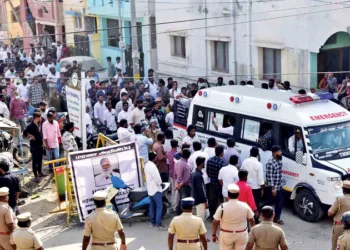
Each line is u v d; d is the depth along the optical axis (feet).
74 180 44.91
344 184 34.68
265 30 73.67
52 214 47.98
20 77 79.05
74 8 111.45
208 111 52.47
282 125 45.83
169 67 91.20
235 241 33.88
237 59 78.48
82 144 54.95
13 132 61.46
